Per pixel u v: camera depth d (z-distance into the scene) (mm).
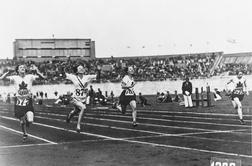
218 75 46812
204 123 13766
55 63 47906
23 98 10117
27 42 50250
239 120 14406
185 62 49656
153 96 41000
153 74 47281
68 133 11852
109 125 14109
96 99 28422
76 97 11781
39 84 42906
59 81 43812
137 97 39156
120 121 15633
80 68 11672
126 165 6770
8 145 9484
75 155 7895
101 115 19031
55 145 9406
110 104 28531
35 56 50719
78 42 51969
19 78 10125
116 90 44625
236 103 13195
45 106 28875
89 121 15922
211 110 19391
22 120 10273
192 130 11852
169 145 9000
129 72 13336
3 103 35906
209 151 8039
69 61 48250
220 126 12680
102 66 48094
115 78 45969
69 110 23906
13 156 7863
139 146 8961
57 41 51188
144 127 13125
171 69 48156
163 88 45781
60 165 6887
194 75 47156
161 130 12102
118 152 8164
